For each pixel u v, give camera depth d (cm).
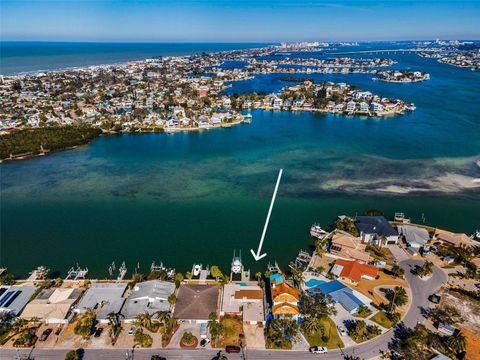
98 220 11131
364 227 9681
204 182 14088
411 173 14612
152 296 7100
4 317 6669
